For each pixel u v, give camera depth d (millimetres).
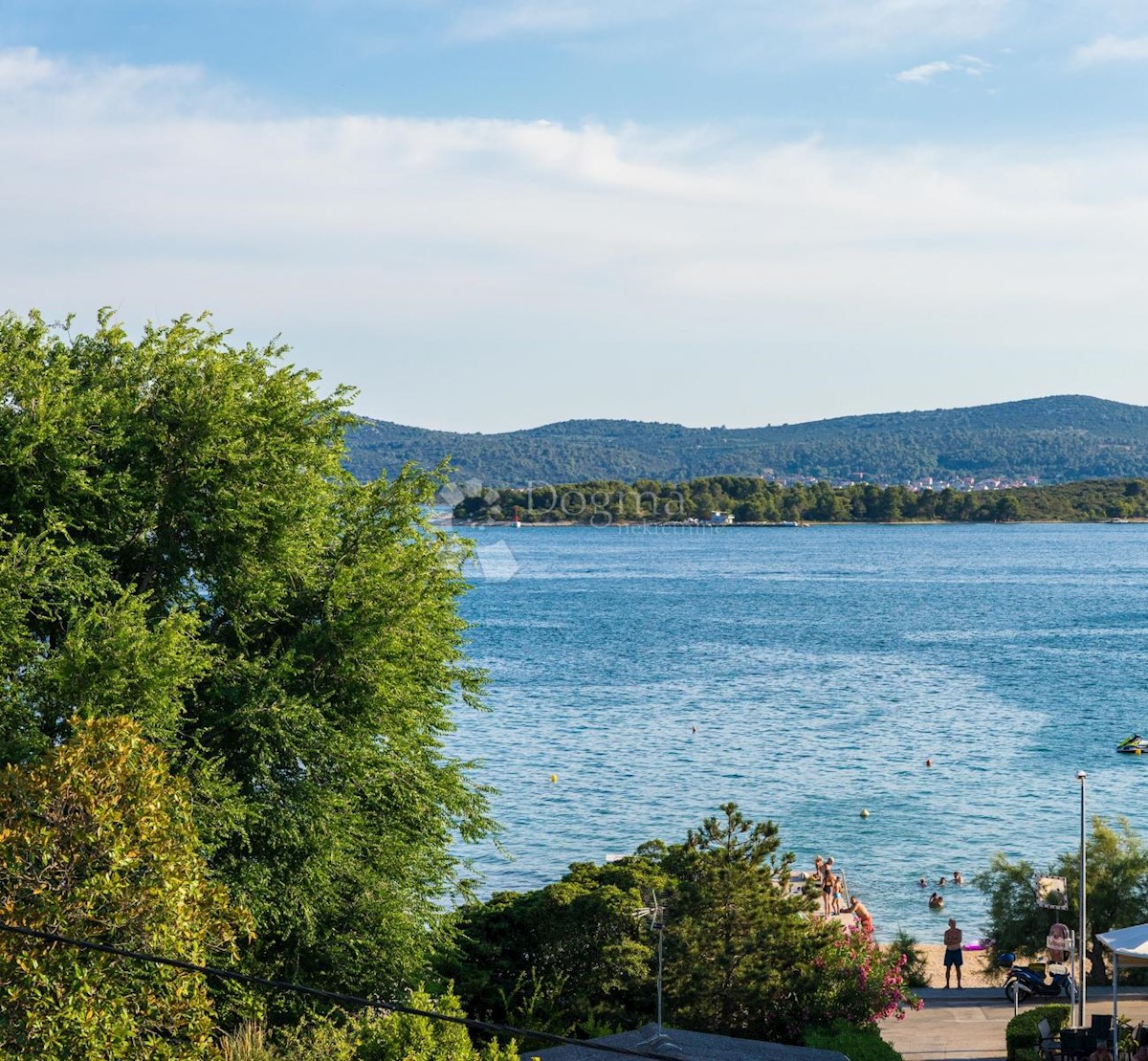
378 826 29625
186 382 27750
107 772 17875
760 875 30578
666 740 82062
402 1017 19609
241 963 25312
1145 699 100938
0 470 25328
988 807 65438
